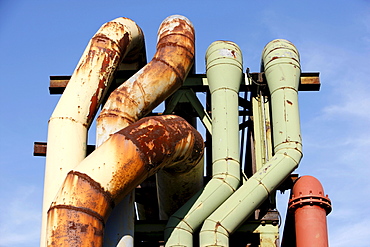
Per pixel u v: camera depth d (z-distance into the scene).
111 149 12.91
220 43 17.05
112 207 12.82
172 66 15.55
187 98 17.06
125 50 15.74
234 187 15.55
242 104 17.78
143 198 18.45
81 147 14.23
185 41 16.06
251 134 17.45
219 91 16.45
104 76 14.98
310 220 15.07
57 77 17.25
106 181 12.62
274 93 16.53
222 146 15.88
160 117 13.96
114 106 14.62
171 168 14.86
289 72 16.61
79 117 14.40
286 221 16.38
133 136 13.12
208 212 15.20
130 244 13.77
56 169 13.89
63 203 12.28
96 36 15.48
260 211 16.42
